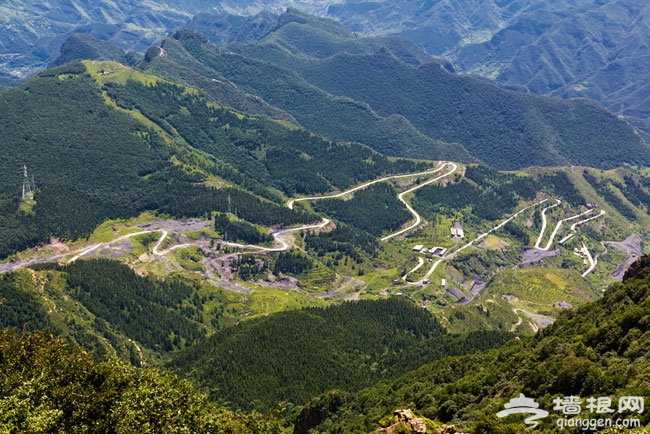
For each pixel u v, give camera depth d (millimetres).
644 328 165875
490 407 168750
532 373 167875
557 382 159125
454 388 197500
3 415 129875
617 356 164125
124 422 133000
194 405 150500
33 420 129250
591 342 177500
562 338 195125
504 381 185250
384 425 145625
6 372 150125
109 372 155000
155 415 139625
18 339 165875
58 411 133500
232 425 152500
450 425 150750
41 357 155375
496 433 140750
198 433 142125
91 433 135875
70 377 151250
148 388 147500
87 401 141125
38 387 141625
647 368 143500
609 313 194875
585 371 154500
